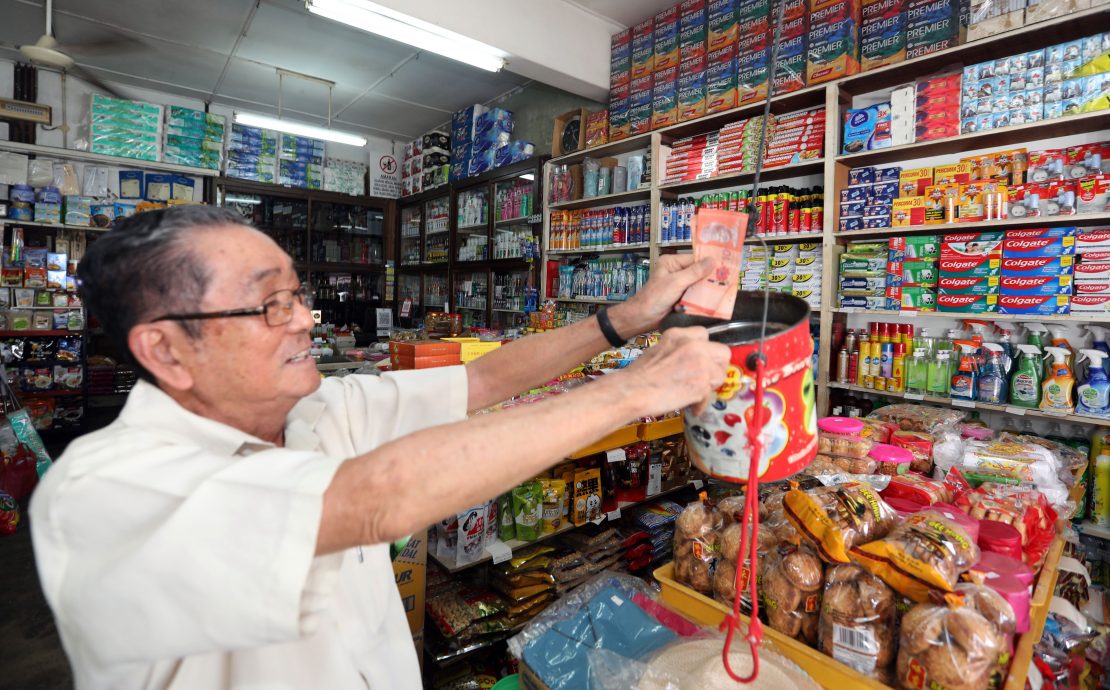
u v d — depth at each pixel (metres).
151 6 4.21
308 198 6.66
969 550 0.88
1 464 3.50
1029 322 2.57
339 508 0.47
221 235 0.63
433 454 0.49
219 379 0.64
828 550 0.93
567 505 2.30
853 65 2.84
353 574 0.81
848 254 2.90
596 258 4.38
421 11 3.31
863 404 2.96
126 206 5.73
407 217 7.15
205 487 0.49
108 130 5.51
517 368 0.98
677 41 3.65
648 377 0.57
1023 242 2.37
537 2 3.78
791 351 0.64
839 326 3.04
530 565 2.20
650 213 3.83
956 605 0.81
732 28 3.32
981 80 2.47
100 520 0.50
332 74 5.39
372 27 3.37
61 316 5.43
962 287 2.52
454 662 2.06
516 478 0.50
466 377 0.99
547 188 4.67
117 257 0.60
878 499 1.00
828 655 0.91
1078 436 2.47
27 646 2.40
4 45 5.00
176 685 0.64
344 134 5.59
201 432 0.63
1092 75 2.21
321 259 6.95
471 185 5.64
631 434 2.30
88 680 0.52
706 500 1.24
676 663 0.91
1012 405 2.45
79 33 4.68
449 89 5.68
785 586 0.96
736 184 3.56
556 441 0.51
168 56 5.10
